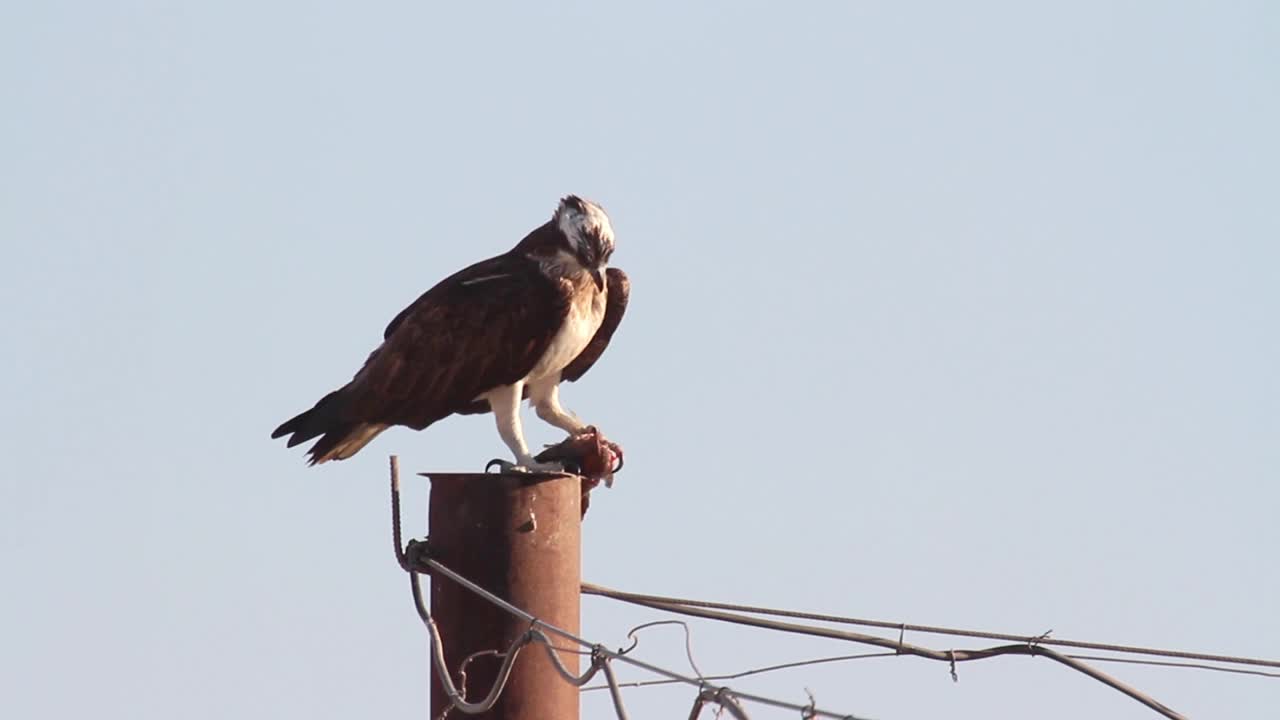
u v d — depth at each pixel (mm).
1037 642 12039
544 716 10656
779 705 7227
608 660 8945
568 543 11047
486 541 10883
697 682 7727
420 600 11055
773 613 12359
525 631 10734
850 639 12281
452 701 10211
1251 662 11820
